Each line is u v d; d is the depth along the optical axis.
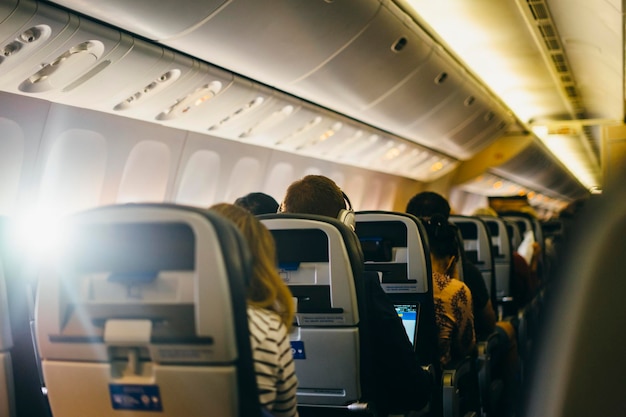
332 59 6.73
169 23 4.74
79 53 4.65
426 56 8.23
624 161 1.13
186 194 7.50
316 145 9.39
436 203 4.77
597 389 1.00
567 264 1.09
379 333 3.10
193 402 1.80
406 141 11.91
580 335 1.03
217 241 1.71
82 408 1.94
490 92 12.09
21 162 5.21
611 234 1.06
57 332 1.90
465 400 4.58
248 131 7.68
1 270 2.46
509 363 5.85
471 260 5.96
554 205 36.47
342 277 2.83
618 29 7.81
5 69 4.33
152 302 1.80
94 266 1.88
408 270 3.76
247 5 4.99
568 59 10.54
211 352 1.74
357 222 3.84
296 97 7.61
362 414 2.98
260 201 4.04
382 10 6.43
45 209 5.70
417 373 3.14
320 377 2.96
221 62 5.84
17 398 2.54
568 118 16.67
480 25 8.60
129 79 5.26
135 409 1.87
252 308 2.04
